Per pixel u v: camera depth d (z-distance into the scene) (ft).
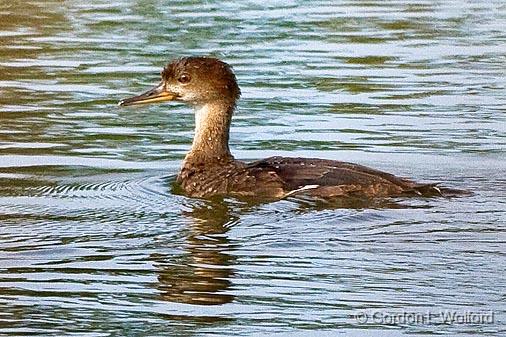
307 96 64.03
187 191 47.29
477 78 68.44
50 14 87.10
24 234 41.68
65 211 44.45
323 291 36.29
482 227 41.52
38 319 34.35
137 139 56.03
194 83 50.29
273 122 58.75
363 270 37.83
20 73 69.21
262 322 34.19
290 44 77.46
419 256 38.88
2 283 37.09
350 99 63.36
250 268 38.11
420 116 59.77
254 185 45.83
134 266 38.47
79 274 37.88
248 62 71.92
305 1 94.12
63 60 72.54
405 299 35.65
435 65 71.92
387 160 51.80
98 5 91.25
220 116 50.16
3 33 80.59
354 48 76.48
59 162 51.75
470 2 95.50
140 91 64.75
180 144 55.26
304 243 40.22
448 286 36.50
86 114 60.39
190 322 34.24
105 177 49.47
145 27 82.43
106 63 71.61
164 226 42.32
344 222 42.14
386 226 41.68
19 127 57.67
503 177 49.01
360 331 33.58
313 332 33.55
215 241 40.65
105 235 41.50
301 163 46.55
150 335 33.30
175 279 37.37
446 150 53.42
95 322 34.24
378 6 92.73
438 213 43.01
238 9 90.07
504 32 82.48
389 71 70.18
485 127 57.52
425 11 90.94
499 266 37.91
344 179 45.09
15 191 47.29
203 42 77.51
